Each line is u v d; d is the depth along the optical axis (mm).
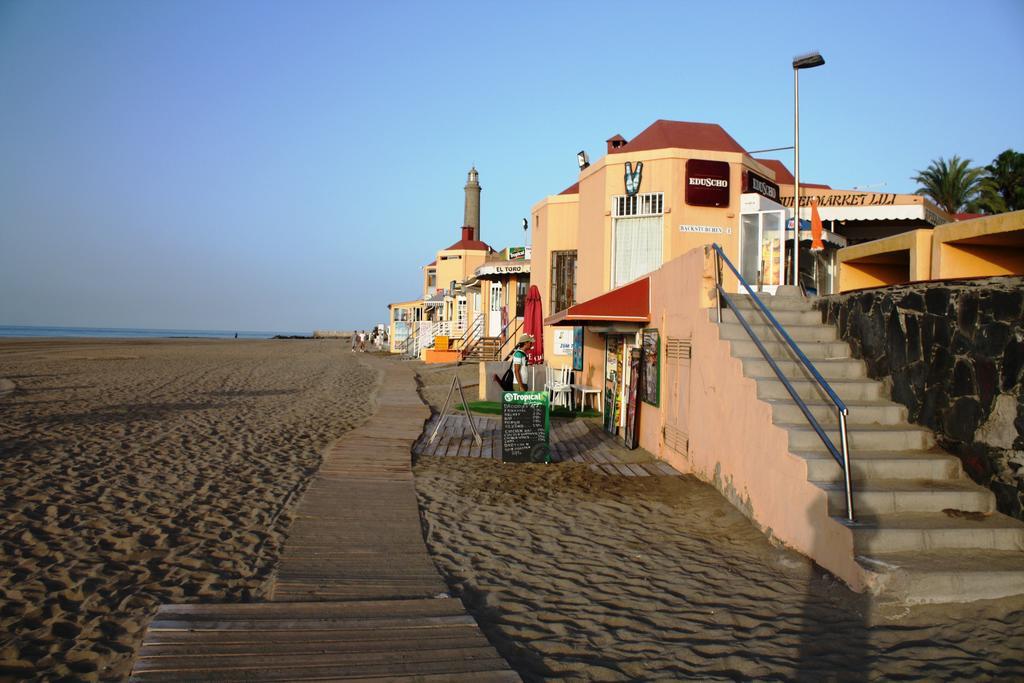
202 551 5965
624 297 11125
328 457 10188
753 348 7824
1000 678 3830
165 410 14836
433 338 37281
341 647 4082
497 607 4941
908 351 6977
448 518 7289
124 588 5078
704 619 4730
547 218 19000
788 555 5895
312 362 36688
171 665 3787
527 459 10289
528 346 16938
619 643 4371
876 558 5016
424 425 13773
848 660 4098
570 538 6629
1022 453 5434
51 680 3762
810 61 11695
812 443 6309
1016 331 5535
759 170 15969
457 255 40781
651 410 10953
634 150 15961
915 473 6047
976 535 5230
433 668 3846
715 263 8641
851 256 9562
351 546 6184
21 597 4840
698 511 7504
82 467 8844
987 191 35281
